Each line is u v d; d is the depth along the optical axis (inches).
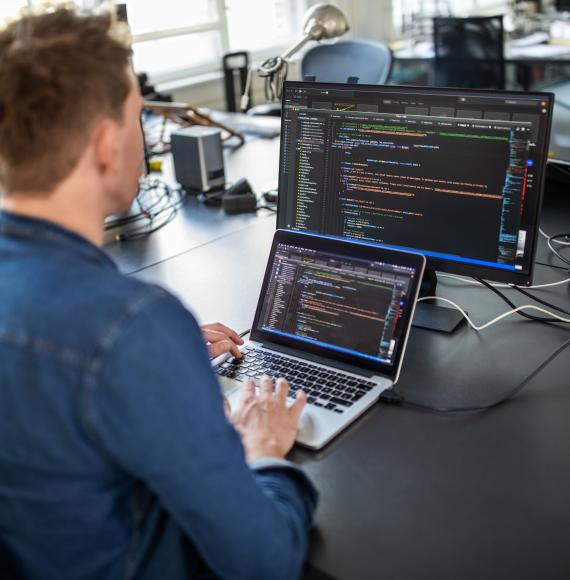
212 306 58.6
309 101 54.0
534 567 31.3
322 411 42.1
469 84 180.2
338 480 37.3
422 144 49.9
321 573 31.9
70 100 25.9
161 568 30.0
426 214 51.3
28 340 24.3
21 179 26.7
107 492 27.0
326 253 48.5
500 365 47.2
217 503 26.0
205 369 26.7
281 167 57.1
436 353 49.3
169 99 148.3
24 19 27.7
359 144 52.6
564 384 44.5
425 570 31.5
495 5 289.4
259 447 35.9
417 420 41.9
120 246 74.2
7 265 26.2
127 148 29.0
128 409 23.9
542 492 35.6
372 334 45.9
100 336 24.0
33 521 27.1
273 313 50.2
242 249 70.7
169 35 196.9
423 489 36.4
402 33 251.8
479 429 40.8
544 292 56.3
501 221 48.6
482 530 33.5
